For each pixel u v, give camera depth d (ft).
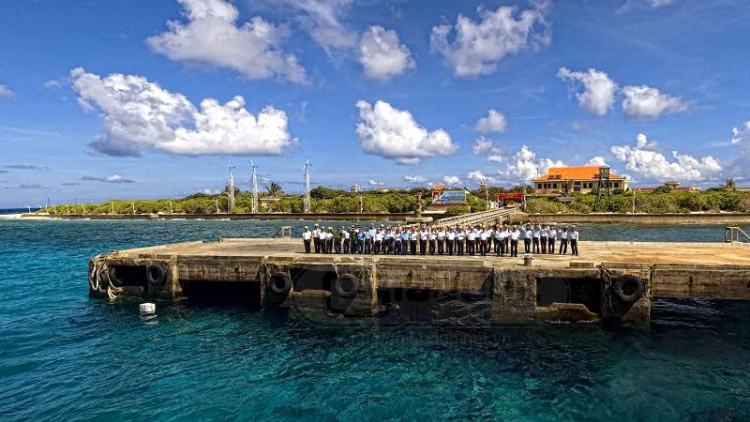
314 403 48.39
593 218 320.91
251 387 51.93
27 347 64.13
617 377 53.42
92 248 195.00
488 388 51.31
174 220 463.01
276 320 74.69
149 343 65.31
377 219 379.76
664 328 69.10
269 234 264.93
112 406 47.78
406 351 61.72
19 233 288.92
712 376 53.52
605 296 67.77
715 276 66.69
